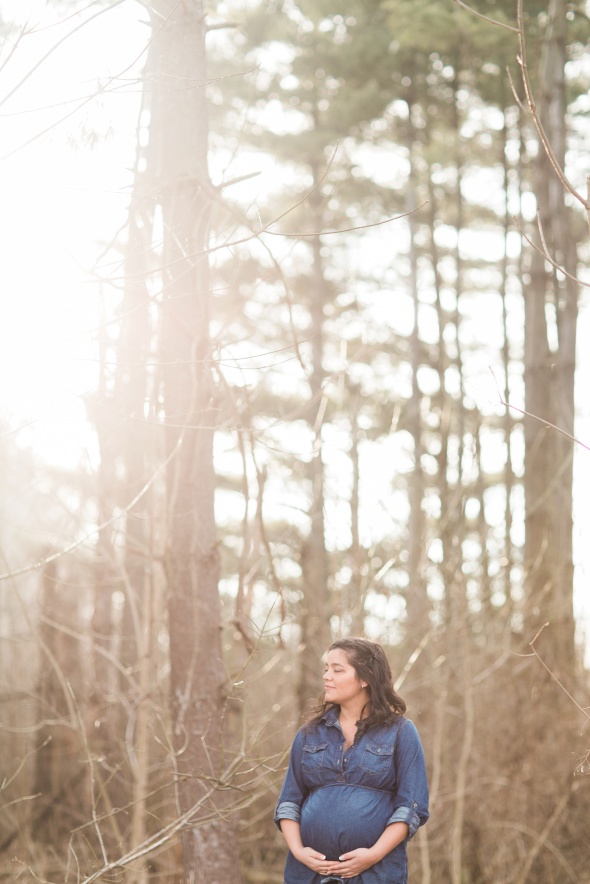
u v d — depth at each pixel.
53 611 8.75
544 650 8.41
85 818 8.05
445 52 16.22
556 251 10.73
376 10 16.80
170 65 4.93
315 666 8.70
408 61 17.55
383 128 18.89
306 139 17.36
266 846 8.58
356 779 3.48
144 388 5.58
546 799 7.96
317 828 3.44
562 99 10.77
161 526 5.59
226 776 4.55
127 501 7.09
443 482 9.04
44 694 8.90
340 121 17.62
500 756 8.30
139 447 7.02
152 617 5.84
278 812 3.56
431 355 18.80
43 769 9.29
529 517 9.96
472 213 19.12
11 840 8.35
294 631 9.66
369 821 3.41
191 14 4.98
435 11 12.66
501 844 7.69
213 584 5.25
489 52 13.70
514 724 8.39
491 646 8.58
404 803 3.42
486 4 12.66
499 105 16.31
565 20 10.73
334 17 16.95
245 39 15.93
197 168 4.96
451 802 8.03
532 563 9.34
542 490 10.08
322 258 20.20
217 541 5.26
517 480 13.73
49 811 9.16
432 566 8.93
